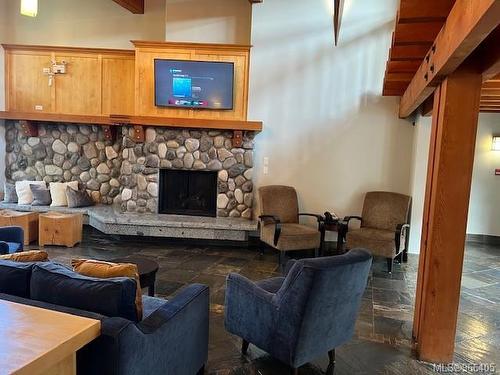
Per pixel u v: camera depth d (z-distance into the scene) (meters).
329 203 5.77
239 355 2.75
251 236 5.74
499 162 6.61
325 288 2.23
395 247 4.77
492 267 5.25
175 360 2.06
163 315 1.97
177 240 5.76
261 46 5.62
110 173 6.42
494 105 4.78
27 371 1.20
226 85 5.57
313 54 5.60
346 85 5.61
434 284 2.71
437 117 2.80
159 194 5.91
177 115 5.73
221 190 5.79
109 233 5.59
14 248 3.59
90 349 1.57
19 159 6.46
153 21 6.40
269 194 5.48
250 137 5.70
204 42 6.05
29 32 6.52
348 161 5.70
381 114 5.59
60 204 6.14
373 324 3.34
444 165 2.64
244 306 2.62
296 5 5.57
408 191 5.64
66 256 4.91
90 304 1.76
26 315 1.57
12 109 6.22
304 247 4.97
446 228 2.67
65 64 6.13
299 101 5.67
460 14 1.94
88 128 6.39
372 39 5.50
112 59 6.11
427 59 2.96
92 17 6.48
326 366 2.66
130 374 1.63
